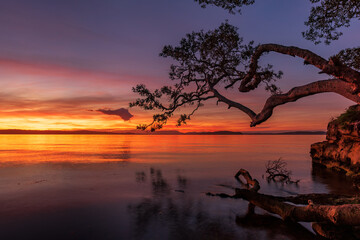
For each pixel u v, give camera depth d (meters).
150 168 44.41
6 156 69.94
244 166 46.31
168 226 14.12
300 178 30.16
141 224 14.52
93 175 36.12
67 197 21.78
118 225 14.38
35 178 33.38
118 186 27.50
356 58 8.11
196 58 10.46
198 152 90.25
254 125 7.30
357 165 28.70
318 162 41.69
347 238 9.95
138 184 28.78
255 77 8.20
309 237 11.62
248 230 13.05
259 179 31.03
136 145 154.25
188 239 12.23
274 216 15.12
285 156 69.50
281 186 26.05
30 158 64.06
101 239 12.41
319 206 10.59
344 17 7.73
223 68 9.75
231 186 27.36
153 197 21.69
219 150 102.94
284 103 6.69
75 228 13.95
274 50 6.61
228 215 15.77
